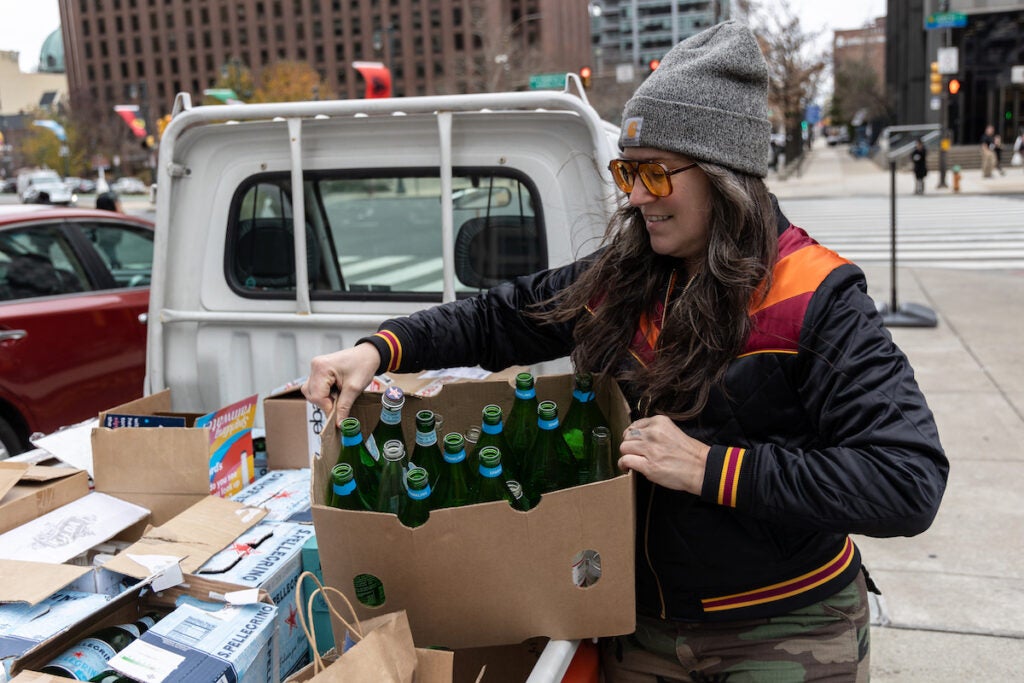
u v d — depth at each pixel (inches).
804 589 62.6
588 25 3678.6
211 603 65.4
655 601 64.7
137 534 80.7
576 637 58.5
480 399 72.8
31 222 181.9
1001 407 241.6
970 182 1128.2
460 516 53.7
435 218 114.1
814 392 56.2
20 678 51.6
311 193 115.7
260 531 74.8
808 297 56.3
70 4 4279.0
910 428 52.7
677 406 60.6
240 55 4055.1
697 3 4082.2
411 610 56.1
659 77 58.7
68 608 63.8
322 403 65.6
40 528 75.1
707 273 58.6
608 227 67.1
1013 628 138.2
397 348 69.0
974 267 487.5
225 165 115.3
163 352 117.3
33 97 5059.1
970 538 168.1
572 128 104.9
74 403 178.7
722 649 64.1
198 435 81.7
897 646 135.0
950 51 983.6
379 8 3747.5
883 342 55.6
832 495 52.4
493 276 111.7
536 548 55.2
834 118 3144.7
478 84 1585.9
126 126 3112.7
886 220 746.8
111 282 194.4
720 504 57.2
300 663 72.2
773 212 59.1
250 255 117.8
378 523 53.5
